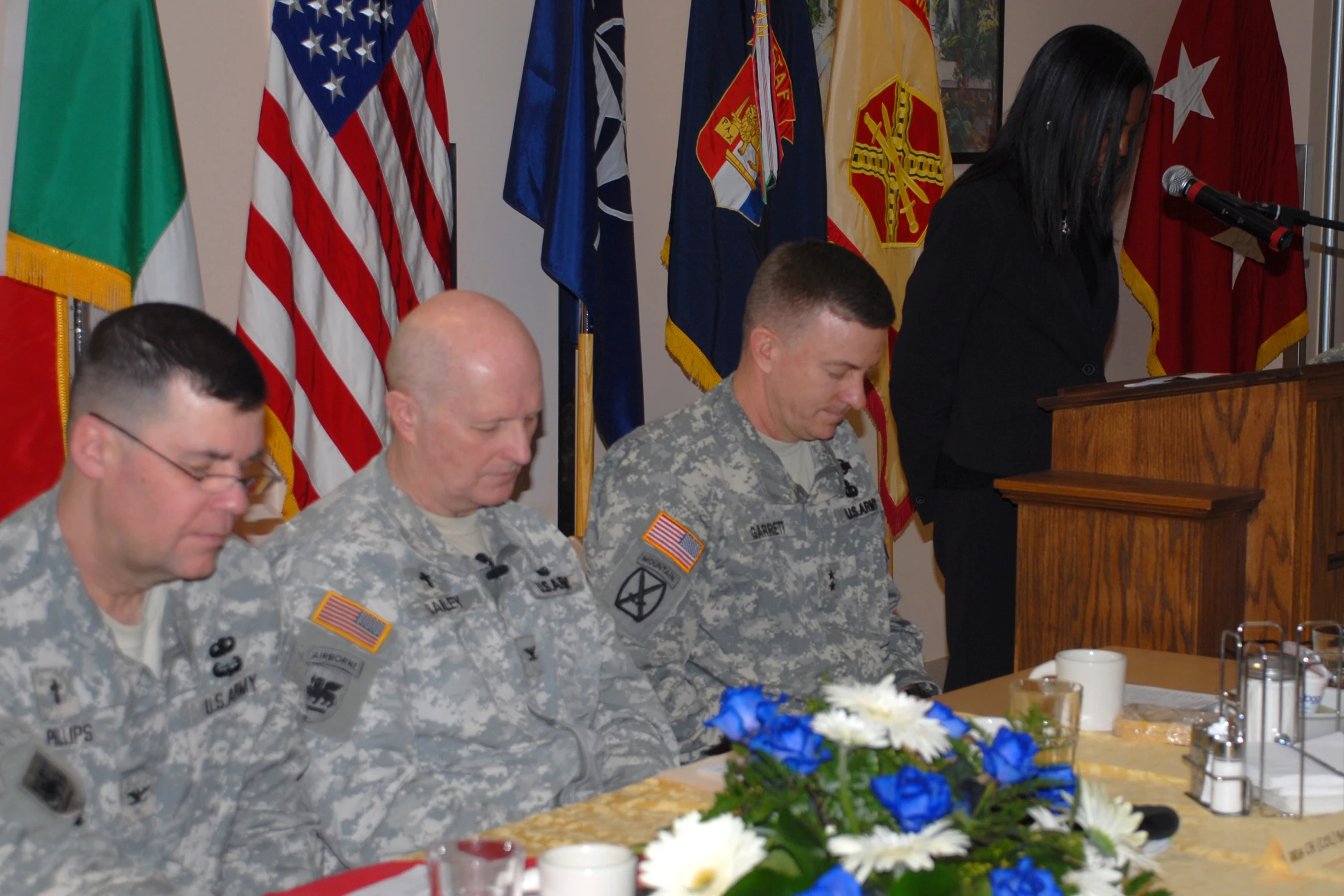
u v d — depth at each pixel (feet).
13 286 8.09
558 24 10.44
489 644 5.59
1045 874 2.61
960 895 2.67
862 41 12.24
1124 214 17.53
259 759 4.88
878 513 7.44
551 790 5.53
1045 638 7.82
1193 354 16.02
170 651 4.67
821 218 11.74
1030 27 16.28
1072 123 9.09
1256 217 8.72
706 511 6.80
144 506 4.23
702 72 11.06
